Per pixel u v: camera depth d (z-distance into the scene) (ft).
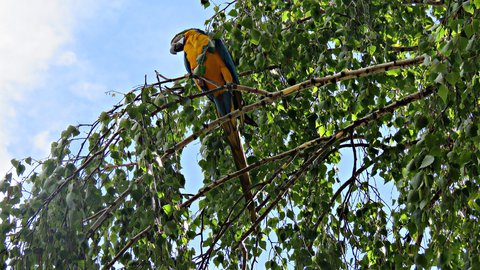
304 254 15.30
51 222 13.97
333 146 18.40
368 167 17.48
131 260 15.21
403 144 16.53
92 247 14.84
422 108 15.62
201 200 18.56
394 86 17.71
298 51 17.85
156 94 15.15
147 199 14.03
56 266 13.67
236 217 16.78
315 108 18.61
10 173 14.80
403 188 16.19
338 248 15.66
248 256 18.84
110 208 15.03
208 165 17.42
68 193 13.70
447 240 12.97
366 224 17.47
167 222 13.66
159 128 16.08
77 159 14.49
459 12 12.60
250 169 17.67
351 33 16.85
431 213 13.42
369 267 16.46
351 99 17.57
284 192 17.15
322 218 16.60
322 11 18.42
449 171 11.60
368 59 16.79
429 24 19.38
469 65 11.31
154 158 13.98
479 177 12.46
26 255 14.02
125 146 15.26
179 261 14.28
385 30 17.71
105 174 15.02
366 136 17.01
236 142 18.53
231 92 19.45
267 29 16.33
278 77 18.95
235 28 16.70
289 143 19.38
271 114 18.74
